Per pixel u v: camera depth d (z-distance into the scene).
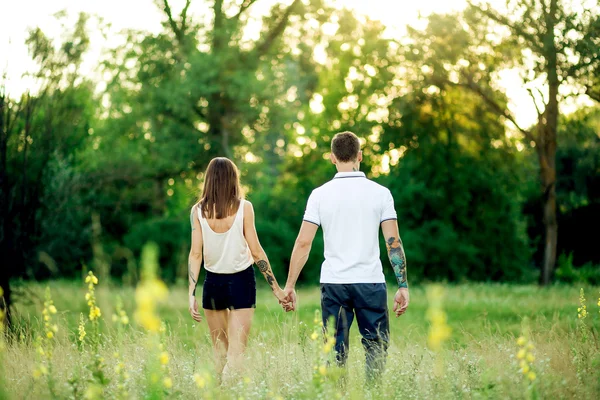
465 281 28.19
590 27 20.88
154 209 34.25
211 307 5.78
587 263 34.94
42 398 4.20
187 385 4.57
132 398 3.96
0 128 10.55
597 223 36.00
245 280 5.75
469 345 6.28
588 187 34.78
